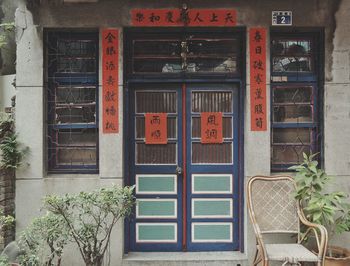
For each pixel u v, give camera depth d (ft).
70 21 17.08
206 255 17.40
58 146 17.67
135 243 17.84
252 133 17.16
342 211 16.05
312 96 17.79
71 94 17.69
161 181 17.93
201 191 17.94
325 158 17.24
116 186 15.02
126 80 17.61
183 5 17.01
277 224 16.33
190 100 17.95
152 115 17.88
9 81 20.18
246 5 17.16
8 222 15.60
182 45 17.71
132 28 17.35
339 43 17.24
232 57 17.89
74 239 14.83
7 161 16.71
